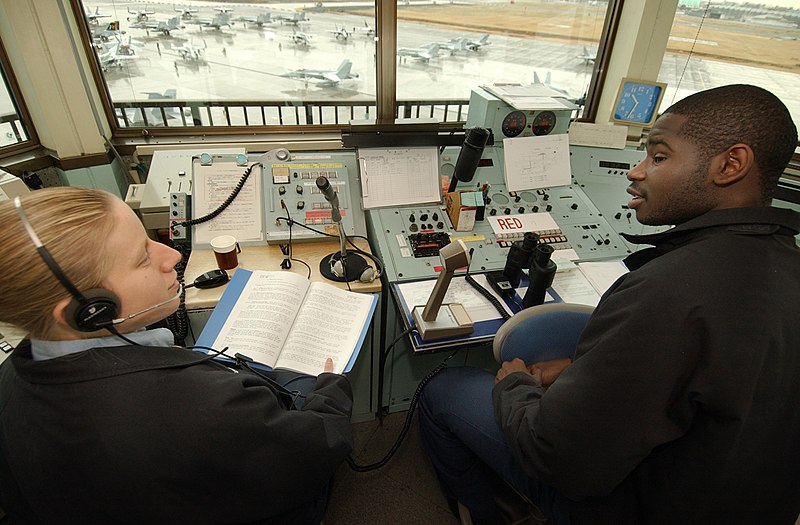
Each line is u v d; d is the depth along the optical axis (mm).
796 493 752
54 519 587
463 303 1331
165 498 574
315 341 1162
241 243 1537
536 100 1805
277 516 826
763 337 614
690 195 726
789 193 1439
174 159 1808
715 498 696
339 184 1629
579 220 1701
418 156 1674
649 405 646
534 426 786
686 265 656
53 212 532
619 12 2273
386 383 1724
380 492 1579
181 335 1289
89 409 546
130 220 608
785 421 680
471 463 1293
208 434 589
